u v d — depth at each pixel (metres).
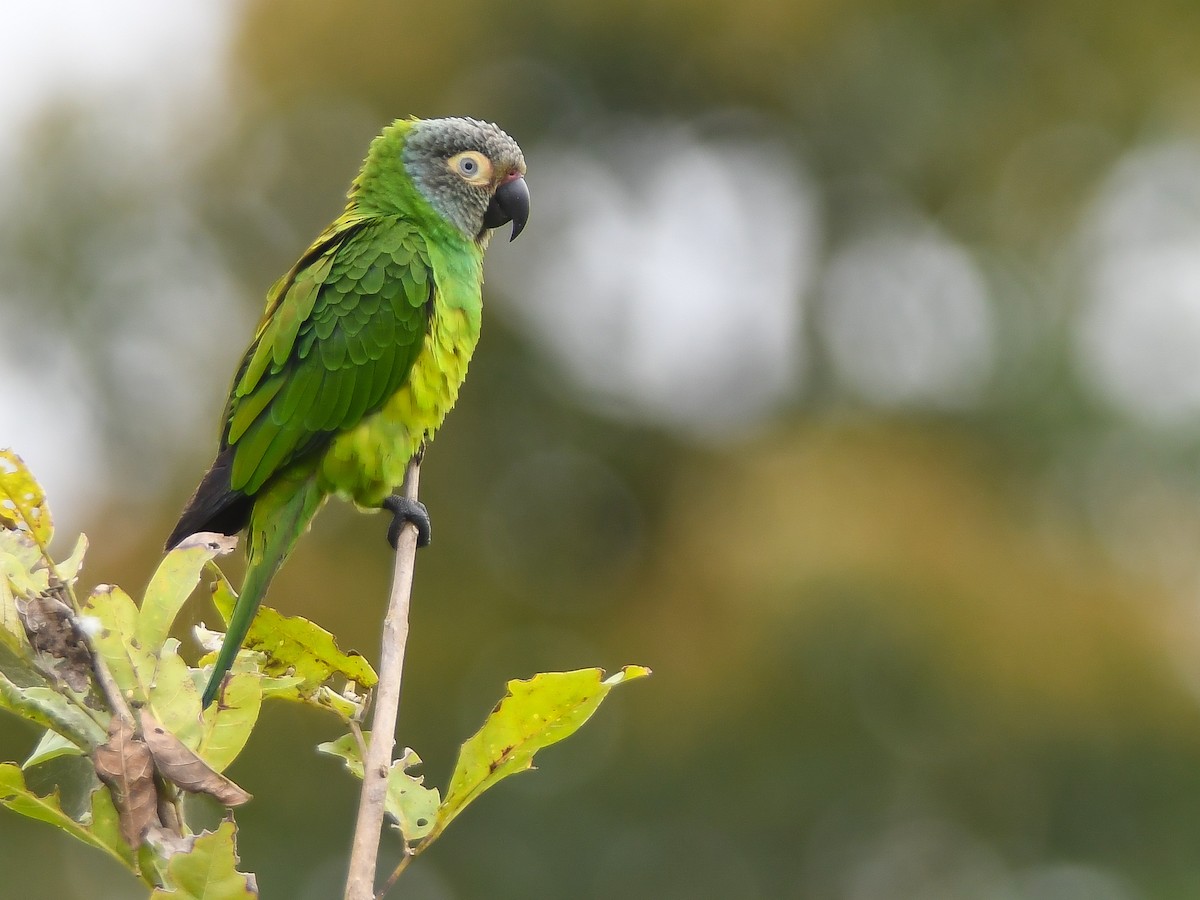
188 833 3.77
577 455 16.91
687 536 16.33
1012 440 16.39
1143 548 15.70
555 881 15.13
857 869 15.38
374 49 16.20
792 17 17.14
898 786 15.16
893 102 17.83
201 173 16.25
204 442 15.24
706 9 16.84
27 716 3.71
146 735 3.71
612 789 15.52
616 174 18.44
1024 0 17.88
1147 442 15.72
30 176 16.50
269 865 14.50
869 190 18.45
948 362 17.45
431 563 16.03
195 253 16.58
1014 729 14.88
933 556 15.11
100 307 16.03
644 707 15.58
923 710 14.69
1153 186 17.58
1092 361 16.58
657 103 17.95
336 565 15.23
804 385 18.09
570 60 17.33
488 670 16.19
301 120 16.31
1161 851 15.41
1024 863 15.41
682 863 15.38
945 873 15.32
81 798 4.12
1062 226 17.39
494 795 15.37
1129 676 15.05
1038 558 15.49
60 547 15.08
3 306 16.22
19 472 3.81
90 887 14.09
